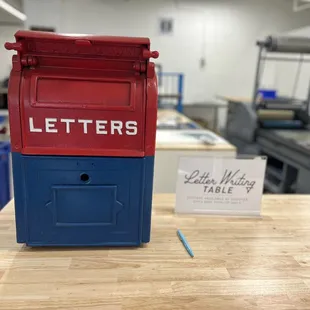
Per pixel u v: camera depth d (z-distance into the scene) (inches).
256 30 235.5
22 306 27.3
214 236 39.7
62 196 34.9
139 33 224.1
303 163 98.2
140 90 33.1
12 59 31.9
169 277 31.7
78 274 31.8
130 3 217.5
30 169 33.5
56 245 36.3
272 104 128.5
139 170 34.8
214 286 30.6
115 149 34.0
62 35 31.0
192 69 237.1
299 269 33.8
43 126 32.5
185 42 230.5
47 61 33.2
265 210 47.5
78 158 33.8
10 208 44.9
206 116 249.9
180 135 93.4
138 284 30.5
